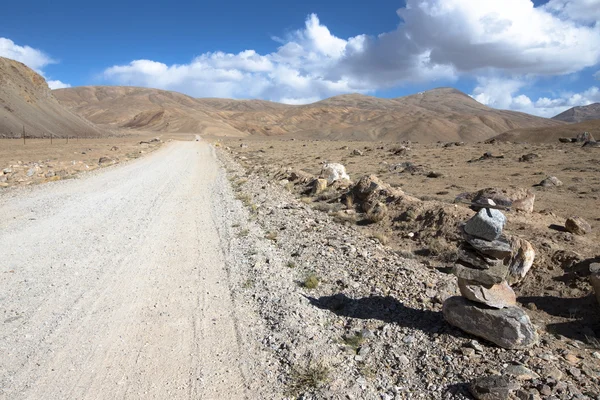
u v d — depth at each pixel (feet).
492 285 20.42
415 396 17.20
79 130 409.69
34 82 436.76
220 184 82.23
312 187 67.82
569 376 17.57
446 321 22.34
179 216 52.08
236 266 33.40
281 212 53.52
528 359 18.67
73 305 26.13
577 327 22.16
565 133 323.98
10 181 80.53
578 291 25.14
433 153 139.85
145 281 30.30
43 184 77.30
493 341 19.84
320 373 18.72
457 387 17.35
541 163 96.94
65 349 21.03
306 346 21.03
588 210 45.96
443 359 19.33
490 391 16.06
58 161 123.03
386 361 19.71
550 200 52.80
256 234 42.98
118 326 23.47
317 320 23.98
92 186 76.13
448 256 33.88
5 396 17.35
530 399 15.83
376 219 45.80
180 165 122.42
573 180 69.05
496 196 44.57
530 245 28.25
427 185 71.92
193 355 20.58
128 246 38.99
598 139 280.51
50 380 18.49
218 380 18.63
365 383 18.11
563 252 28.66
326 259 34.14
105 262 34.42
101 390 17.89
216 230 45.14
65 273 31.73
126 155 153.58
